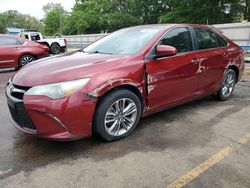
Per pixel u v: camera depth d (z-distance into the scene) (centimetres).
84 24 5884
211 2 3747
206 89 489
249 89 655
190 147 344
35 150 337
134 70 360
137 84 364
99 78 327
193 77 449
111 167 299
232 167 298
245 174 286
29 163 307
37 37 2073
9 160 313
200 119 440
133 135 379
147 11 5491
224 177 280
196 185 268
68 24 6675
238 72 564
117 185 268
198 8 3844
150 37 405
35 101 303
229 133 386
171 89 416
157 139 366
